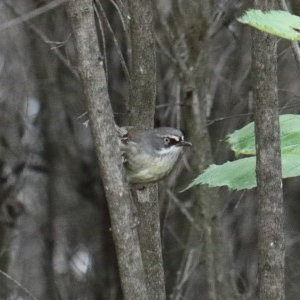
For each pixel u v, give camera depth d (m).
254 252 15.62
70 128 15.34
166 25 12.95
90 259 15.99
